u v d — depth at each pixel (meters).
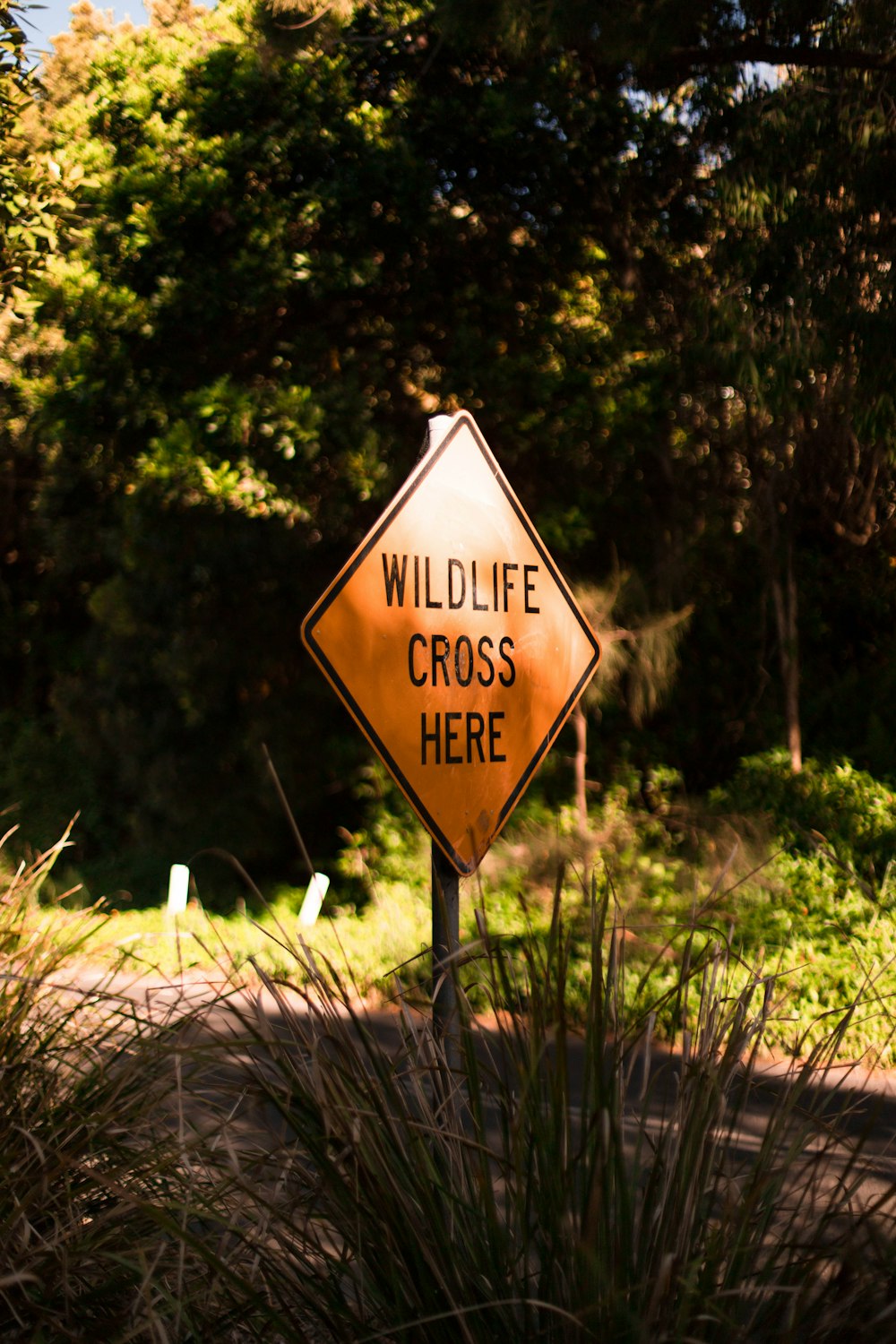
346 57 10.91
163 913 11.23
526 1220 2.14
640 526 11.75
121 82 11.48
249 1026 2.39
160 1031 2.76
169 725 14.06
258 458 10.73
